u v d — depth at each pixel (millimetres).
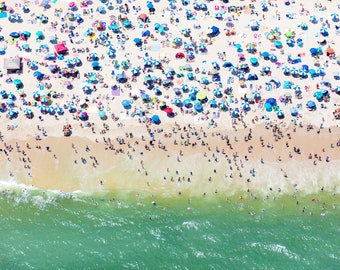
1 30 107625
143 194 90875
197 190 91688
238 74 104312
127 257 83188
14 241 84812
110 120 97688
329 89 103688
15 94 99625
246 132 97625
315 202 91250
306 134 98062
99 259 82812
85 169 92938
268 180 93125
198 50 107375
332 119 100062
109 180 92188
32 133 95562
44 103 98625
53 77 102125
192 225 87375
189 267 82250
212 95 101500
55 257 82938
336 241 86250
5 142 94438
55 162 93250
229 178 92938
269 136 97438
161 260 83000
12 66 101375
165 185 92000
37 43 106375
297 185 92875
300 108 101000
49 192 90438
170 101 100375
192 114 99062
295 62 106562
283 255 84125
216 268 82188
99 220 87812
